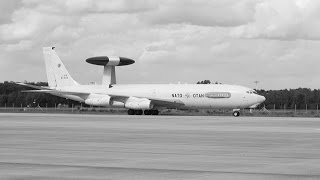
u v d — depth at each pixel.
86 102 129.00
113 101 127.75
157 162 30.06
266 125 73.88
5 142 43.03
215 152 35.84
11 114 129.25
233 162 30.19
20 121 83.88
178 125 72.31
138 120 89.94
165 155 33.75
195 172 26.11
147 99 122.56
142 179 23.84
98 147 38.97
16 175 24.73
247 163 29.72
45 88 136.12
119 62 133.38
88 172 25.92
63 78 138.00
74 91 132.75
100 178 24.05
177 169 27.19
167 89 125.25
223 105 121.38
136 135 51.81
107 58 132.38
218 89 121.62
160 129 62.22
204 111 162.75
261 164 29.30
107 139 46.56
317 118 106.88
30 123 76.50
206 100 121.94
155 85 128.25
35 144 41.22
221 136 51.03
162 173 25.75
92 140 45.41
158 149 37.69
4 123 76.38
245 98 119.81
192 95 122.62
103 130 59.75
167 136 50.66
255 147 39.69
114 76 137.50
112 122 81.19
